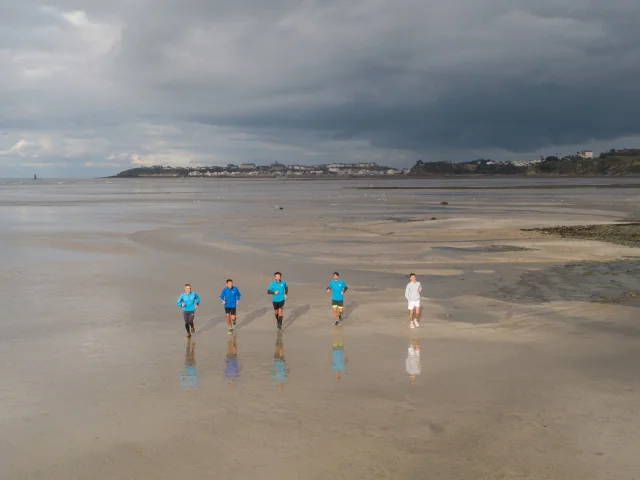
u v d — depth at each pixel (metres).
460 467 8.63
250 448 9.25
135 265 29.08
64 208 83.44
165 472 8.52
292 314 18.80
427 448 9.23
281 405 11.00
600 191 137.50
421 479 8.30
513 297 21.25
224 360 13.91
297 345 15.18
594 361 13.59
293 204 94.06
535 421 10.23
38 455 9.07
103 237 42.09
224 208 82.94
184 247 36.28
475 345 15.02
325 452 9.10
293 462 8.78
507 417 10.41
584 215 62.94
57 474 8.50
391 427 10.00
